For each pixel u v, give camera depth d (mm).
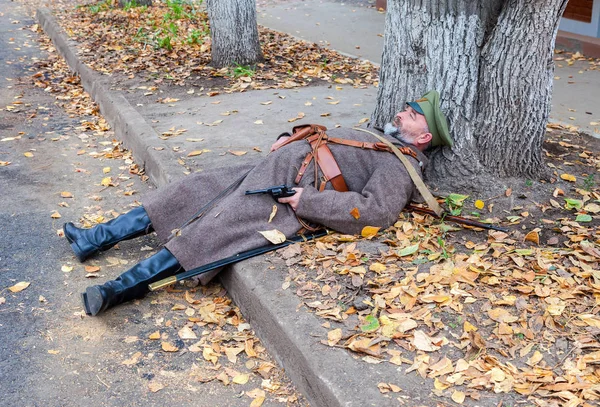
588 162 5047
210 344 3391
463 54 4348
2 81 8773
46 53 10703
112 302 3516
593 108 6977
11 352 3293
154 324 3541
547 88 4430
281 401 2961
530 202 4301
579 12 9945
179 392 3053
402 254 3604
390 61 4605
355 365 2795
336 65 8914
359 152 3973
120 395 3027
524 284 3340
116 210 4906
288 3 14969
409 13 4406
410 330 3027
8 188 5250
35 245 4328
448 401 2582
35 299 3744
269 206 3793
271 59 8945
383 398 2602
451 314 3137
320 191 3814
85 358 3270
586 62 9156
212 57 8672
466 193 4414
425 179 4527
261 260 3621
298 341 2965
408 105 4148
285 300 3260
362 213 3707
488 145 4469
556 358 2814
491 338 2955
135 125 6020
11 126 6883
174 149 5477
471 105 4430
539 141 4547
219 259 3666
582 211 4176
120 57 9055
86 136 6562
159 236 3967
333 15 13375
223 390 3066
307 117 6398
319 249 3691
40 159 5938
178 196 3973
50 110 7523
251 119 6336
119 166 5785
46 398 2998
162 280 3562
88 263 4105
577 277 3398
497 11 4391
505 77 4332
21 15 14297
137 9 13312
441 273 3418
